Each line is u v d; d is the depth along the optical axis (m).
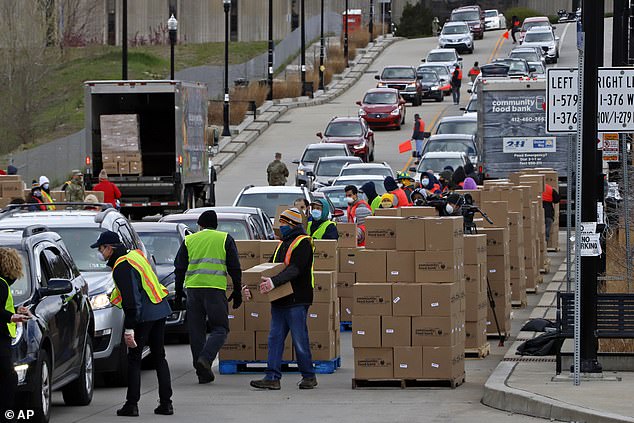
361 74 181.88
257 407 29.84
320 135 108.69
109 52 182.88
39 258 28.47
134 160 79.31
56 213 37.84
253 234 47.84
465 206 40.53
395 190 53.84
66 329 28.72
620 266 41.66
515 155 81.00
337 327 36.41
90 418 28.41
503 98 80.75
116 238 28.70
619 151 46.88
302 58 158.75
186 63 181.75
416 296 32.16
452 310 32.19
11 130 131.12
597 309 31.20
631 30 51.69
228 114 129.75
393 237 32.38
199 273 34.16
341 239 44.84
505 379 30.69
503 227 45.12
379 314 32.34
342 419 27.88
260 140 130.00
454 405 29.62
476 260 37.31
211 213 34.41
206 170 87.62
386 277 32.38
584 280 30.64
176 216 49.88
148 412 29.28
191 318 34.50
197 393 32.38
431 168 84.44
